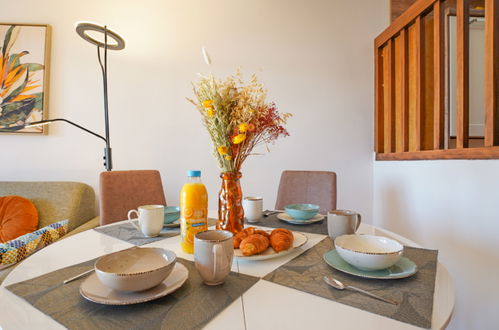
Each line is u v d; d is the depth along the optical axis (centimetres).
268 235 81
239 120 87
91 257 77
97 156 219
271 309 50
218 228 96
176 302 52
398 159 205
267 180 232
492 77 132
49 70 213
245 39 229
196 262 59
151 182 157
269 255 72
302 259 75
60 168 215
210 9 227
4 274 110
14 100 207
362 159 240
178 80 224
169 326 44
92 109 218
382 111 234
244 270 68
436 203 169
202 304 51
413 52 216
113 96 219
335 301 53
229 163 94
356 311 49
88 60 217
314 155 235
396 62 221
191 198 81
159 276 51
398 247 67
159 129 224
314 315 48
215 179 228
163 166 224
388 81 220
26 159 212
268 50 231
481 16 209
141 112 222
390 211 217
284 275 65
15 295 55
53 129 214
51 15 214
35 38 210
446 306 51
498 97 132
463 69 149
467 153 144
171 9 224
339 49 237
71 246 88
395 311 49
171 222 113
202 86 90
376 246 72
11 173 211
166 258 60
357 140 239
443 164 163
